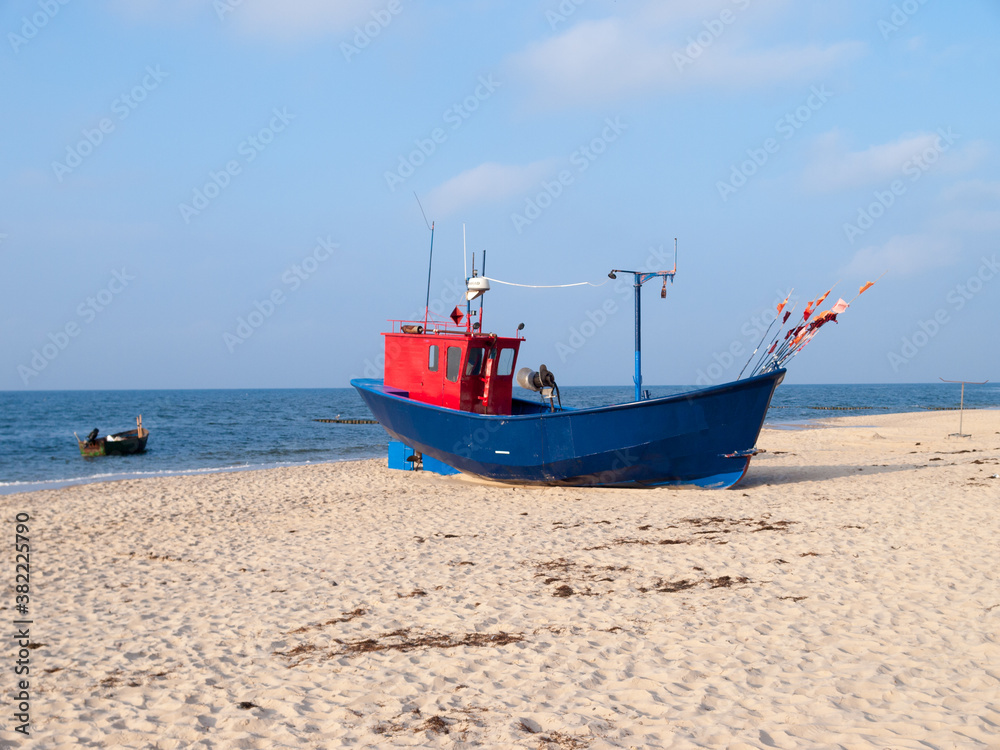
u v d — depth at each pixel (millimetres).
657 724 4160
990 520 9672
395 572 8406
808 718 4117
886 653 5160
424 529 11102
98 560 9922
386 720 4430
